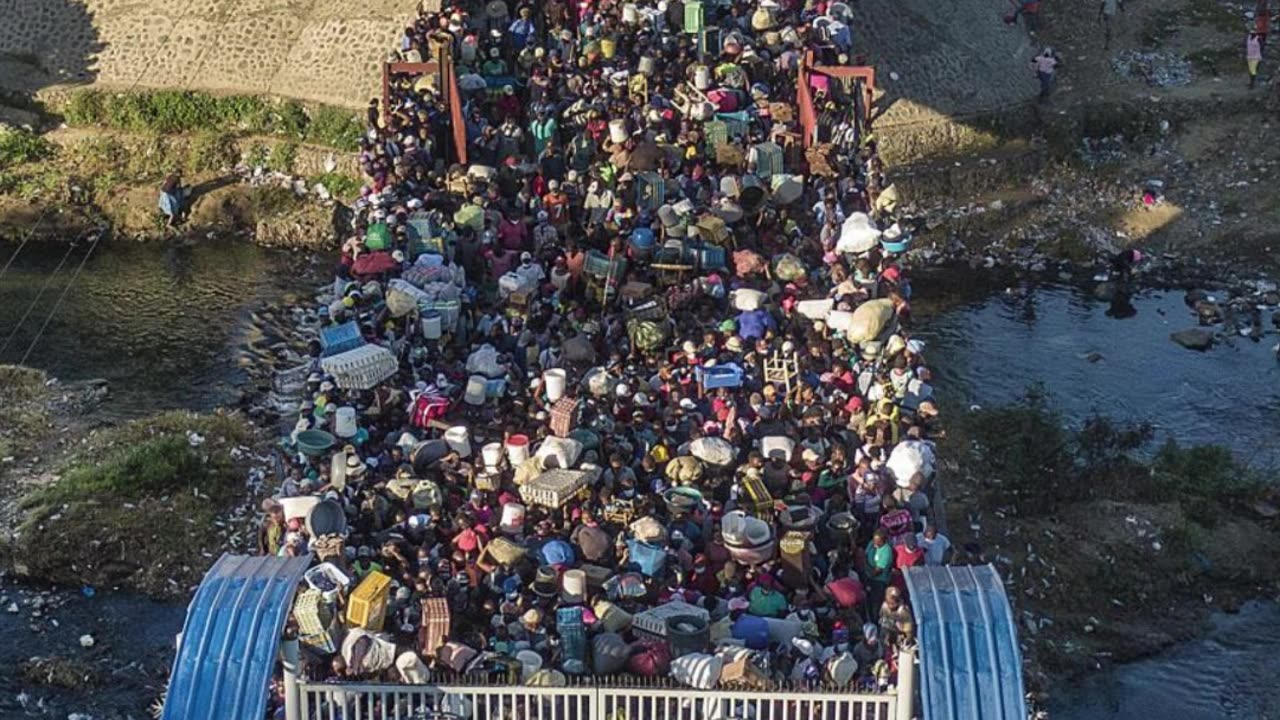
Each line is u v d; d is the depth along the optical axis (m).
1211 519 31.44
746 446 25.70
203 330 38.56
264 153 44.06
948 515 31.09
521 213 31.84
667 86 34.72
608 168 32.25
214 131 44.53
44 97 45.19
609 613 22.19
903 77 45.66
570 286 29.89
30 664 26.88
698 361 27.39
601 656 21.55
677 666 21.05
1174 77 48.06
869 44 45.88
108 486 31.31
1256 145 45.75
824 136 33.72
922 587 20.06
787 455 25.25
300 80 44.75
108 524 30.30
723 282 30.09
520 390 27.30
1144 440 34.34
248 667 19.39
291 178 43.78
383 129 33.16
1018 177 44.72
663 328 27.95
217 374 36.66
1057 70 47.94
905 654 19.86
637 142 32.28
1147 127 46.12
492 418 26.50
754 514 24.14
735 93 34.25
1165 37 49.69
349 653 21.02
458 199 31.61
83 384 35.94
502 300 29.27
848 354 27.45
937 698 19.06
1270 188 44.38
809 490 24.95
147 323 38.81
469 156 33.78
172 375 36.56
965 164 44.44
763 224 31.73
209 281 40.75
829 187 32.16
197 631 19.66
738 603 22.81
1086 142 45.97
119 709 26.19
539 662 21.48
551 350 28.02
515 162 32.94
